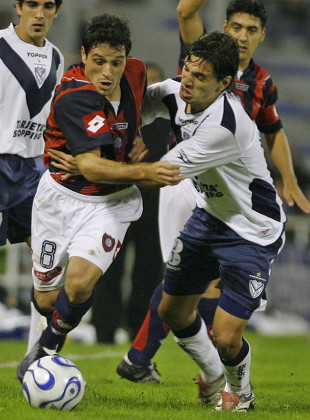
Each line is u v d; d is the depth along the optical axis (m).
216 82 17.27
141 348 24.25
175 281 19.56
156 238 33.84
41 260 19.62
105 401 18.80
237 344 18.06
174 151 17.80
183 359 33.56
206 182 18.33
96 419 15.43
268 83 25.14
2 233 24.52
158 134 31.69
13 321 48.22
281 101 67.00
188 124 18.31
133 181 17.34
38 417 15.34
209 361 20.28
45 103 24.36
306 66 68.44
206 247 18.98
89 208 18.89
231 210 18.39
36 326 22.44
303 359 34.75
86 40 17.67
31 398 16.83
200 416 16.62
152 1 65.38
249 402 18.62
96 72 17.69
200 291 19.84
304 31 69.12
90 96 17.66
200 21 23.77
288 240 54.56
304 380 26.38
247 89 24.75
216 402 20.28
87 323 48.41
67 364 17.11
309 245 54.06
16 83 23.69
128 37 17.75
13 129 23.86
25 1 23.31
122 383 24.02
